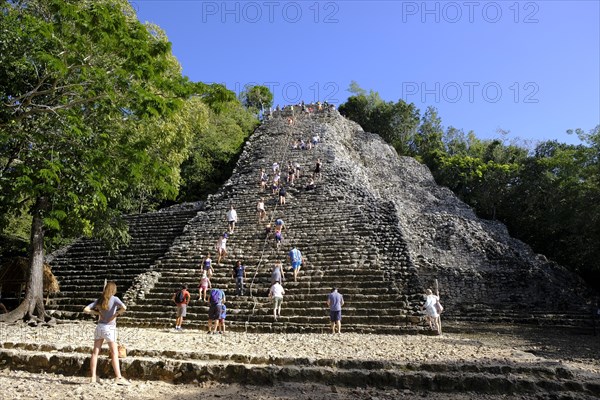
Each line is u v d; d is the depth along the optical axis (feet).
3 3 43.24
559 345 43.21
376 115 183.73
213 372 23.98
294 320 46.19
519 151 153.17
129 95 41.45
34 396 20.16
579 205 86.58
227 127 153.58
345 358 25.75
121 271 66.95
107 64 42.45
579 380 23.76
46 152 42.09
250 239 63.72
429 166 146.30
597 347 42.63
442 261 76.64
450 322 59.93
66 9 38.01
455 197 116.47
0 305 53.67
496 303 67.97
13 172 40.40
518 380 22.74
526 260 79.46
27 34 37.78
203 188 129.70
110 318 23.66
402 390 22.68
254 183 84.89
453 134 187.52
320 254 56.59
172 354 26.94
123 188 54.44
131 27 43.78
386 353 29.81
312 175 85.46
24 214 90.38
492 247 80.12
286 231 64.18
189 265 59.16
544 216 107.65
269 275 54.44
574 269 97.35
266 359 25.63
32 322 47.03
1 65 41.27
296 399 20.79
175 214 82.64
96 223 57.41
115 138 48.85
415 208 102.22
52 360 26.21
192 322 47.37
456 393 22.36
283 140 112.47
